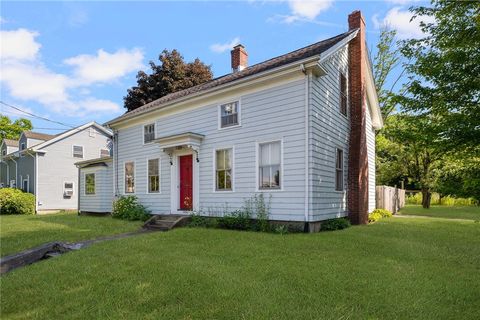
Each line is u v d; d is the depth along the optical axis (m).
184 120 12.10
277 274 4.52
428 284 4.07
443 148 6.86
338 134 10.82
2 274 5.63
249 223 9.50
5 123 38.16
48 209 22.94
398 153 20.92
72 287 4.35
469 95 6.61
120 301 3.77
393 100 7.69
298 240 7.11
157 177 13.12
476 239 7.52
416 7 7.28
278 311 3.33
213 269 4.79
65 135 24.14
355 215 11.12
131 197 13.64
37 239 8.19
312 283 4.13
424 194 20.36
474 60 6.36
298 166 8.90
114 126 15.22
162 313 3.41
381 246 6.46
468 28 6.49
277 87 9.49
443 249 6.28
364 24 12.55
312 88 8.90
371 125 15.18
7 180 27.19
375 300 3.56
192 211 11.48
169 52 27.59
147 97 27.08
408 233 8.43
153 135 13.38
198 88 13.73
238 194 10.19
